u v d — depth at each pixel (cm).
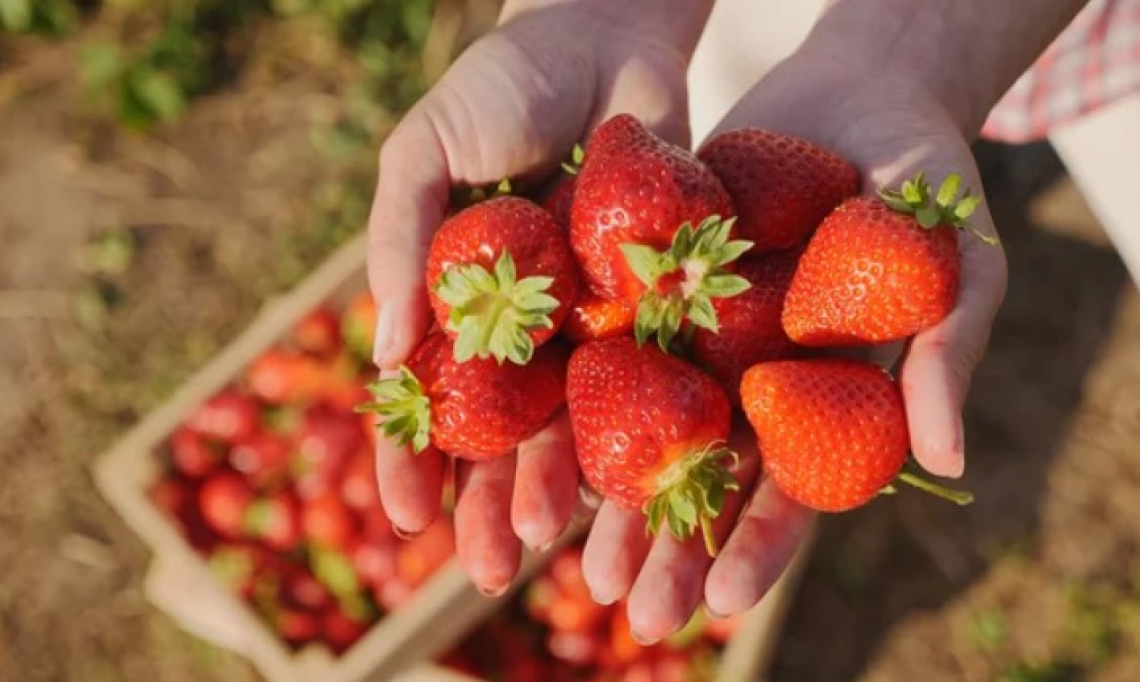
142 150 86
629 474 41
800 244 45
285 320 68
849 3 51
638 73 52
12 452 78
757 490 43
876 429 40
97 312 81
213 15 88
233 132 86
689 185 43
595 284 44
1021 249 80
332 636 65
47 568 76
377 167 84
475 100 49
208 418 67
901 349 44
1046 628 73
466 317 42
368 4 88
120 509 73
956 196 44
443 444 44
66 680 74
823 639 74
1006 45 51
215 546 67
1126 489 75
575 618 67
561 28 52
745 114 50
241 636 72
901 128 48
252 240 83
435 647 65
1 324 82
